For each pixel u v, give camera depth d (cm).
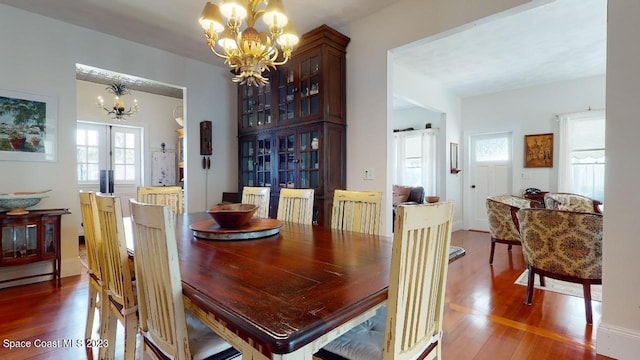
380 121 320
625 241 183
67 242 334
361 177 337
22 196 286
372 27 322
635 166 179
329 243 169
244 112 432
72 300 268
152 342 123
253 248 158
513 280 317
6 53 297
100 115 549
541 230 247
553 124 512
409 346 107
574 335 210
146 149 604
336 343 121
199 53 412
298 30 349
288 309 87
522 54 393
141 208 110
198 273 118
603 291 190
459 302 264
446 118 563
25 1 291
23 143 307
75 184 338
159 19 324
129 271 148
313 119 337
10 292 285
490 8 245
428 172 623
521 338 207
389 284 98
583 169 487
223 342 119
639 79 178
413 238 100
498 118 568
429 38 283
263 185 405
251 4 195
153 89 581
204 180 445
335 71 338
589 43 362
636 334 178
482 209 594
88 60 344
